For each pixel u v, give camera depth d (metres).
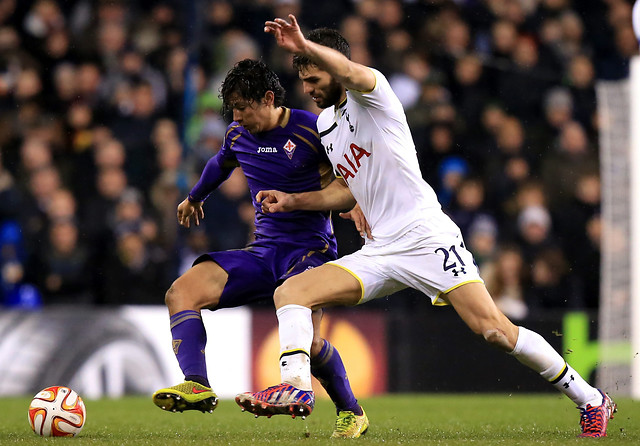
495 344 15.15
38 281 34.72
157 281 34.81
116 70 41.16
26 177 38.66
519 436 15.83
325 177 16.94
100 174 38.12
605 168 36.53
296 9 41.91
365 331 31.41
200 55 41.31
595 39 45.34
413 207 15.28
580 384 15.65
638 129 33.44
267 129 16.66
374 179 15.38
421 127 39.28
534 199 38.06
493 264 35.81
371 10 42.09
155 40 41.66
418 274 15.20
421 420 20.59
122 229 35.34
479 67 42.19
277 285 16.81
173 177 37.47
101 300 34.62
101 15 42.25
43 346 29.20
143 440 14.26
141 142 39.00
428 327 32.03
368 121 15.11
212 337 30.34
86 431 16.83
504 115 41.66
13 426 18.09
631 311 33.31
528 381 32.34
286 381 14.27
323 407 26.67
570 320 32.81
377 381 31.41
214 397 15.02
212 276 16.33
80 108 40.75
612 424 18.83
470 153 39.44
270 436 15.77
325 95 15.37
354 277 15.20
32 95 41.47
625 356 33.09
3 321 29.06
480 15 44.09
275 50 40.34
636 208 33.28
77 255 34.78
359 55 41.00
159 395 14.48
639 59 33.62
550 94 42.50
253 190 17.14
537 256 37.09
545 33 44.62
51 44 42.12
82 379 29.33
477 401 28.19
